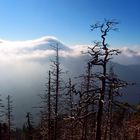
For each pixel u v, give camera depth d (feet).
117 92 51.85
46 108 110.01
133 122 153.17
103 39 53.16
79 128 113.19
